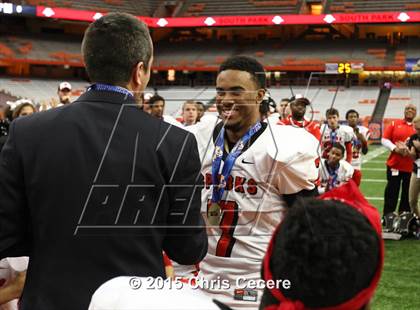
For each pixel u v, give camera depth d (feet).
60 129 5.24
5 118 19.70
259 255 7.43
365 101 83.97
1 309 8.06
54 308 4.97
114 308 3.89
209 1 111.34
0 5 94.58
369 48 102.68
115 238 5.06
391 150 24.26
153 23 106.11
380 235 3.08
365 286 2.91
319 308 2.94
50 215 5.10
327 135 23.00
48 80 101.45
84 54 5.54
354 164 25.02
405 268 18.28
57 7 101.35
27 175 5.21
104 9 106.42
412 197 23.27
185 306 3.72
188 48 111.75
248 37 114.73
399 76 96.89
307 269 2.89
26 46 101.14
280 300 3.03
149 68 5.68
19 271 7.09
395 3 101.76
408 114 24.39
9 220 5.26
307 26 110.83
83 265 5.03
